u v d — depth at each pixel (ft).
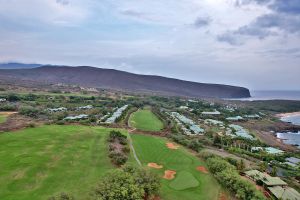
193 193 194.59
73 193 174.09
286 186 213.87
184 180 215.51
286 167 292.61
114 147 267.59
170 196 187.32
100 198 152.15
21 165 208.44
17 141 267.39
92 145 275.39
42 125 345.92
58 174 200.54
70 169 211.41
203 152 278.05
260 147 373.40
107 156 245.45
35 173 198.39
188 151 296.51
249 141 397.39
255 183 219.82
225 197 192.13
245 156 317.22
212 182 216.13
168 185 205.87
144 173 184.34
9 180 184.44
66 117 428.97
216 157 261.85
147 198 173.37
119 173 172.76
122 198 155.12
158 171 231.09
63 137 293.02
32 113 418.92
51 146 259.80
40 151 243.19
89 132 322.55
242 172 241.55
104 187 159.74
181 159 264.52
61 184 185.88
